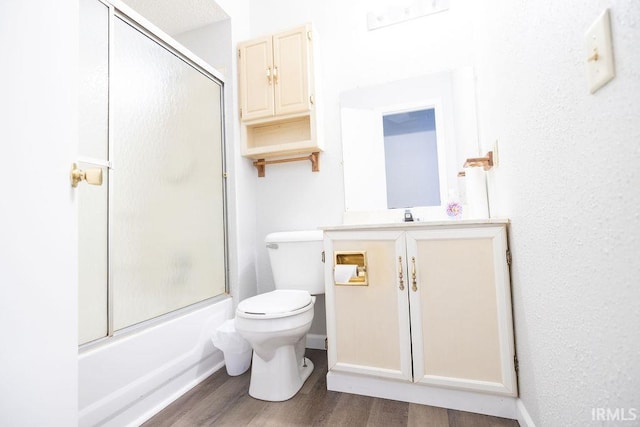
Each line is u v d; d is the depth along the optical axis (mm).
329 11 2004
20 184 603
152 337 1284
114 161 1238
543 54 741
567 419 718
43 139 660
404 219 1727
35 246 633
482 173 1491
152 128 1453
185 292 1592
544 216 794
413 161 1797
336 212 1967
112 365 1108
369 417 1187
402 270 1268
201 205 1767
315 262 1688
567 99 636
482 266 1167
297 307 1338
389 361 1284
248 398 1359
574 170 626
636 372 467
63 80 718
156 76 1493
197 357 1534
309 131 2025
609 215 517
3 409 553
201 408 1291
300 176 2055
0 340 552
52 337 664
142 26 1384
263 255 2125
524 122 899
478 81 1604
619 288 500
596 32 512
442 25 1777
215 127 1924
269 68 1919
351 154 1920
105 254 1163
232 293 1912
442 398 1232
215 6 1891
